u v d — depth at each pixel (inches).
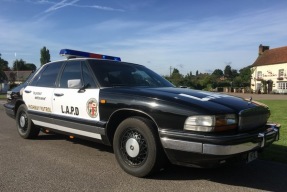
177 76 1779.0
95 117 200.4
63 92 226.1
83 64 221.9
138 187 165.8
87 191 160.2
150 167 172.6
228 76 3838.6
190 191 161.3
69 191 160.2
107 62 226.8
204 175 185.3
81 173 187.5
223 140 150.3
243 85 2689.5
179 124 161.3
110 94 192.5
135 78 222.8
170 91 185.9
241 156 163.2
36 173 187.2
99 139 201.9
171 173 187.3
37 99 253.3
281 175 187.9
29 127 269.7
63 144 259.9
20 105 279.7
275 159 219.5
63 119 223.5
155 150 169.9
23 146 253.4
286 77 2253.9
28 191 159.9
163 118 165.9
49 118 238.7
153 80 230.8
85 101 206.8
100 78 207.8
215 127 154.4
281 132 315.6
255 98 1218.0
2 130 327.3
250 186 169.6
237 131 163.5
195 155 156.6
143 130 173.0
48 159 216.4
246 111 167.0
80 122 208.8
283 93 2138.3
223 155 151.3
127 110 181.9
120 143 186.9
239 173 190.4
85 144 259.6
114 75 215.6
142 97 177.3
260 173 191.0
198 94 182.7
